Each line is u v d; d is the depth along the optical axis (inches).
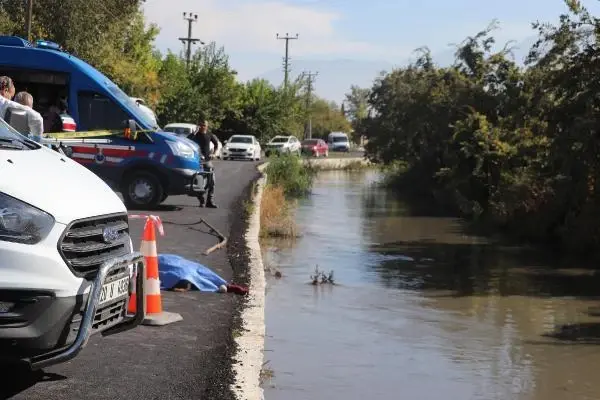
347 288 786.8
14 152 308.7
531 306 735.1
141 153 928.3
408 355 539.2
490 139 1485.0
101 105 906.1
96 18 1800.0
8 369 334.6
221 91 3346.5
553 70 1149.1
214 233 801.6
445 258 1024.2
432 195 1905.8
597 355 562.3
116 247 312.2
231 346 400.5
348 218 1469.0
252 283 568.1
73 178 311.0
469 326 644.7
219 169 2034.9
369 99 2503.7
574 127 1054.4
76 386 321.7
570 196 1098.1
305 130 5664.4
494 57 1701.5
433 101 1916.8
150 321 431.2
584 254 1072.8
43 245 272.5
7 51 890.7
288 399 417.1
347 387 450.0
